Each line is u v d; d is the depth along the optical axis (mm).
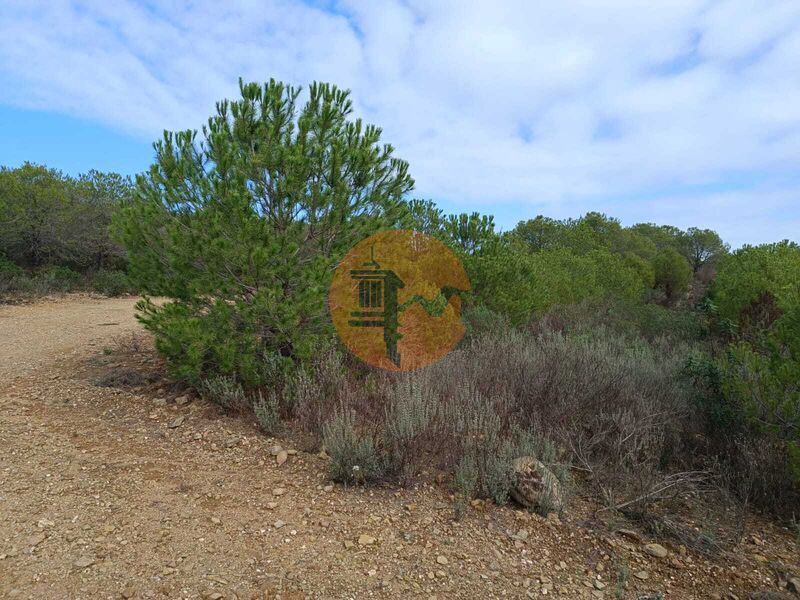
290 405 4680
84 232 16766
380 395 4945
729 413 4426
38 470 3551
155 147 5152
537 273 10211
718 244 33250
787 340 4051
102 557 2639
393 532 3078
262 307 4480
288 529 3035
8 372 5938
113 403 4941
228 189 4527
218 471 3705
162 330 4805
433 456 4035
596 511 3512
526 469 3621
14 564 2535
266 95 4828
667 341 8414
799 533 3166
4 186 14945
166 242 4879
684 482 3879
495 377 5293
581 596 2652
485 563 2855
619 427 4387
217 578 2553
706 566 2994
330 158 4832
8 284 13250
